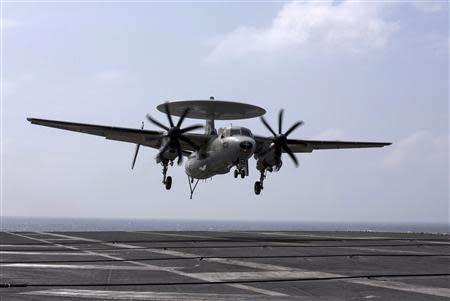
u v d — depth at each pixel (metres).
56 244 24.73
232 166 35.03
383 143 39.75
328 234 38.41
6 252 20.38
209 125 37.50
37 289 11.73
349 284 12.85
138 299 10.64
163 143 34.75
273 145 35.53
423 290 11.97
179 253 20.58
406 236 35.81
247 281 13.23
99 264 16.59
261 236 34.12
